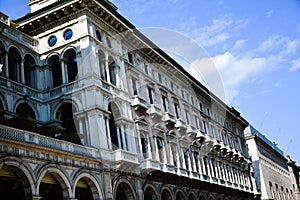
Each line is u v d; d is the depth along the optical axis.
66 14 35.06
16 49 33.16
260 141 86.06
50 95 34.41
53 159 26.14
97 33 35.72
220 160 53.31
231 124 65.31
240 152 63.41
